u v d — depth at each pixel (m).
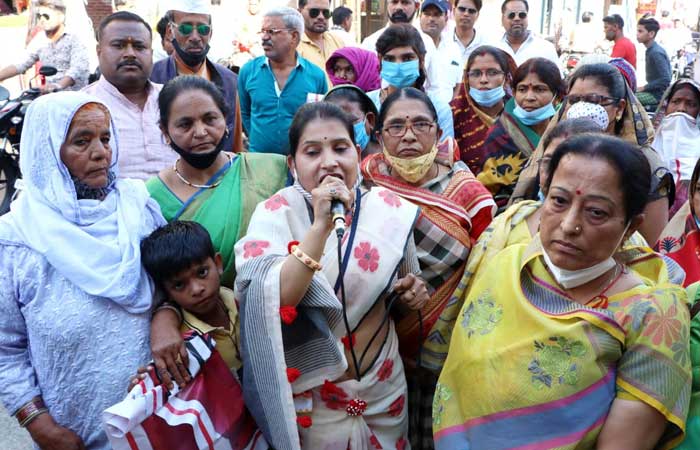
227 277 2.45
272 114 4.72
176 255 2.13
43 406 2.10
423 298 2.20
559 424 1.69
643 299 1.70
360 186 2.35
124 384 2.07
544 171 2.45
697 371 1.73
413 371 2.54
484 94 3.95
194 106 2.42
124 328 2.09
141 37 3.27
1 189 7.04
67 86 6.96
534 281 1.85
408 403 2.58
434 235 2.52
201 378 2.04
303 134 2.14
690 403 1.73
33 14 7.16
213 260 2.24
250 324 1.94
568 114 2.94
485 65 3.94
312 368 2.02
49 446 2.07
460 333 1.96
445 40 5.62
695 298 1.82
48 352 2.06
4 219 2.13
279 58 4.70
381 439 2.18
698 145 3.93
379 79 4.55
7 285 2.07
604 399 1.68
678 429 1.70
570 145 1.71
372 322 2.18
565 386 1.69
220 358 2.11
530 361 1.74
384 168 2.71
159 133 3.33
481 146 4.01
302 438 2.11
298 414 2.05
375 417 2.18
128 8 10.25
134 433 1.90
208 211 2.47
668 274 1.81
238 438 2.05
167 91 2.47
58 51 7.08
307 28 6.08
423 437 2.59
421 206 2.56
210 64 4.29
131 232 2.20
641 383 1.64
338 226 1.86
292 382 1.98
